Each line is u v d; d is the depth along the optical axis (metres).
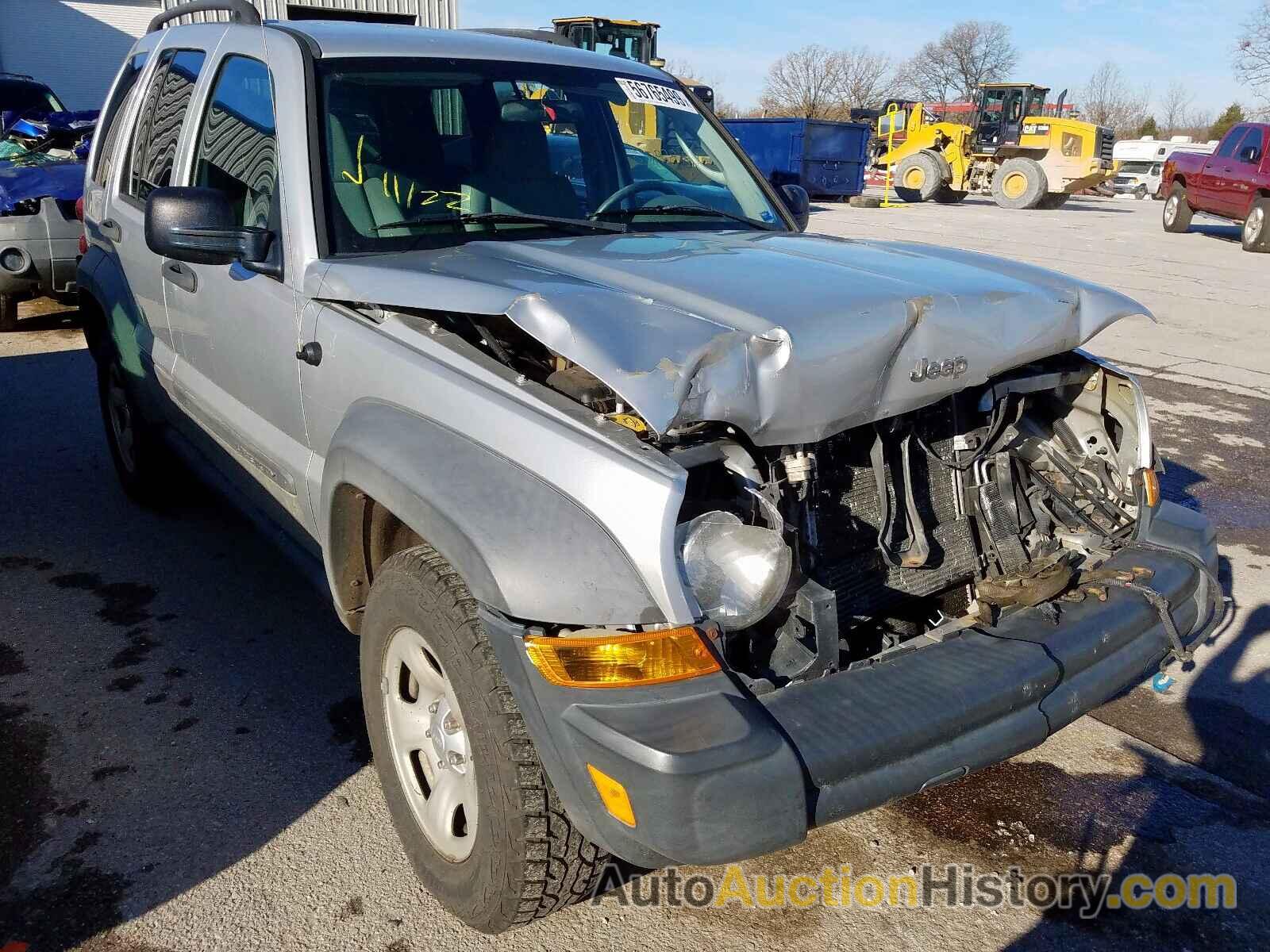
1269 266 14.88
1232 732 3.40
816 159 23.84
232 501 3.82
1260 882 2.73
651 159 3.78
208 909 2.53
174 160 3.91
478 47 3.58
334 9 16.75
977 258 3.11
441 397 2.41
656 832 1.91
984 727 2.24
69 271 8.55
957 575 2.80
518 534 2.08
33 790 2.95
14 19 22.20
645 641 1.99
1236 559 4.78
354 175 3.06
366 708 2.69
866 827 2.93
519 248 2.88
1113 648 2.53
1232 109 60.94
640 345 2.11
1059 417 3.26
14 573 4.33
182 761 3.11
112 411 4.94
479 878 2.30
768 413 2.21
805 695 2.16
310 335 2.89
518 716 2.15
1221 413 7.18
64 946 2.40
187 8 4.33
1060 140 24.88
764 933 2.53
